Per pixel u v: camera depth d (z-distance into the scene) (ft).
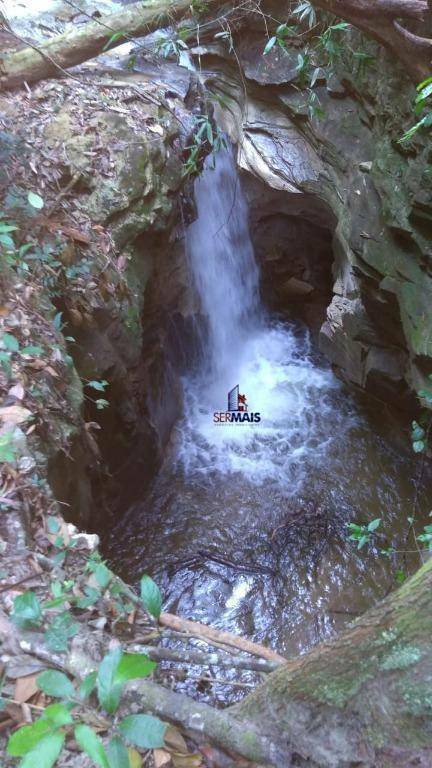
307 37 18.66
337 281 21.25
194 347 24.32
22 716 5.82
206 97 21.43
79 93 17.60
